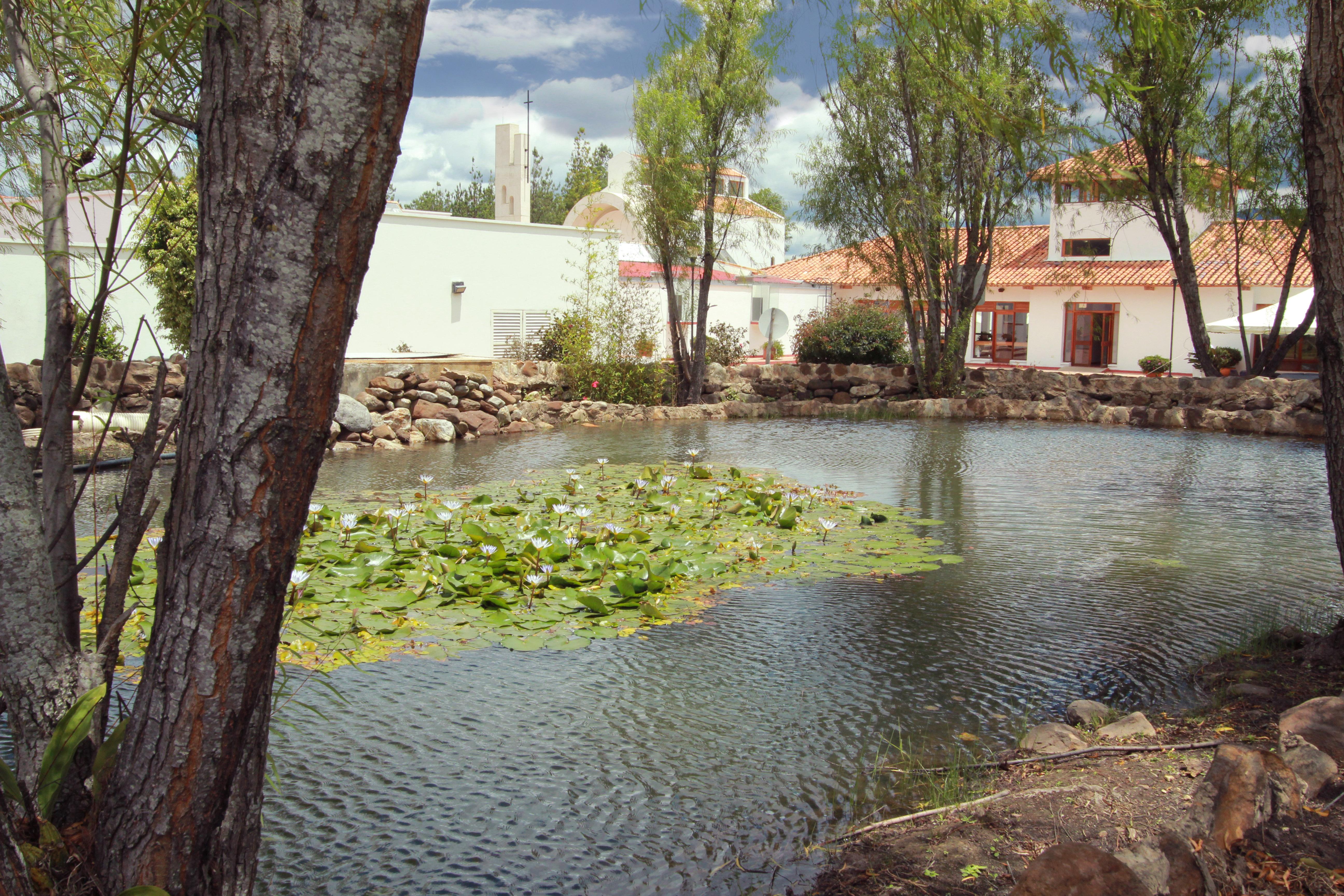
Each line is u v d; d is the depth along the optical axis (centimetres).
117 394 215
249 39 153
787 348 3200
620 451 1219
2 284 1380
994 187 1744
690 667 427
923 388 1833
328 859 264
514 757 333
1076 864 207
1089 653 448
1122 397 1683
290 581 157
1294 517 802
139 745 155
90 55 203
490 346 1967
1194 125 1603
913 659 440
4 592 182
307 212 142
